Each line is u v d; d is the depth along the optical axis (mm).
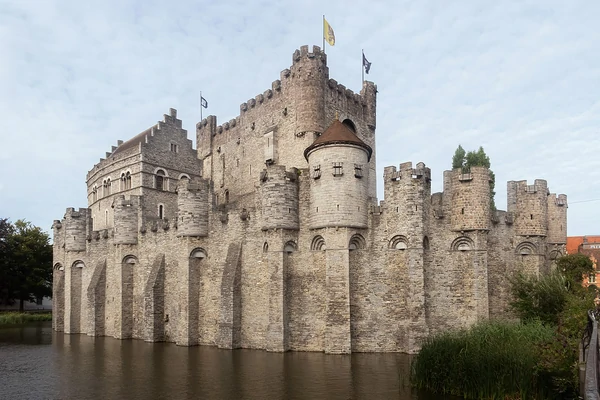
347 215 39688
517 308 35625
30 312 88500
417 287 38625
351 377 30016
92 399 26406
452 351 26234
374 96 59406
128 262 55219
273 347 40562
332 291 39250
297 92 51594
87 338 54938
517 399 23234
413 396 25375
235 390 27375
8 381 31250
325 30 53844
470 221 39781
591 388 9203
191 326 46812
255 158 58000
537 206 42125
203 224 48000
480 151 65000
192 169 72000
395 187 40562
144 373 32781
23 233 90688
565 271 41344
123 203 55688
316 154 41406
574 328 24875
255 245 44438
